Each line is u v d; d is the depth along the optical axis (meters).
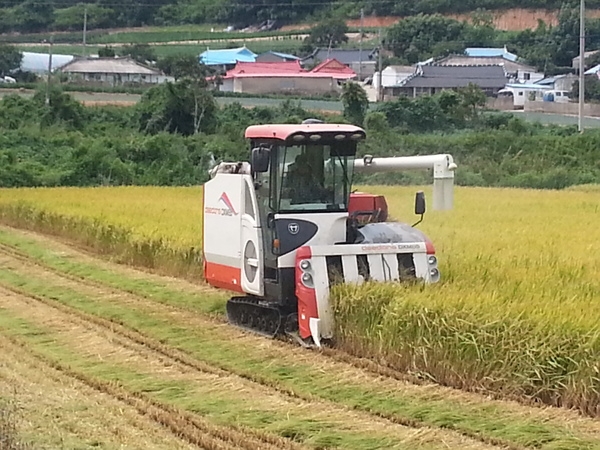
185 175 45.00
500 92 67.50
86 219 23.42
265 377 10.75
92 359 11.80
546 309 10.03
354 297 11.49
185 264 18.19
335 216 12.53
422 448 8.27
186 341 12.77
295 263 12.12
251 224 12.81
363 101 50.84
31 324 14.02
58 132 49.69
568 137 46.56
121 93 64.00
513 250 15.70
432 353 10.52
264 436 8.63
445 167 12.35
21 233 25.98
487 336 10.01
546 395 9.63
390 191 25.59
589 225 20.72
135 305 15.52
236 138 48.84
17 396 9.64
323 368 11.02
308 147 12.45
